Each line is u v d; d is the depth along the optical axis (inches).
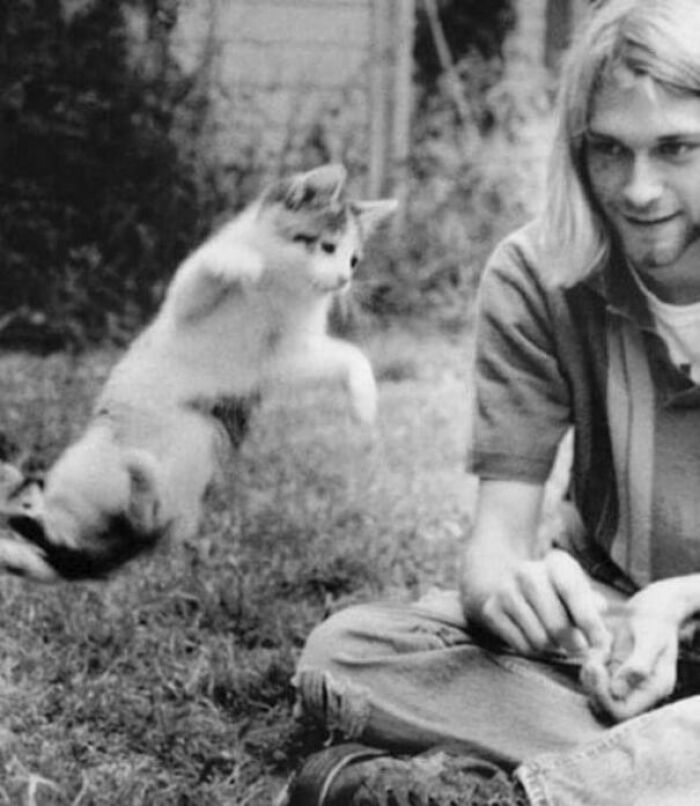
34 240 382.0
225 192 397.1
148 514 210.1
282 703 188.7
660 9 141.8
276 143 408.5
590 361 157.3
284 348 211.3
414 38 472.4
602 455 159.3
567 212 150.5
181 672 194.4
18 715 180.7
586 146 147.6
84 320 378.3
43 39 385.4
